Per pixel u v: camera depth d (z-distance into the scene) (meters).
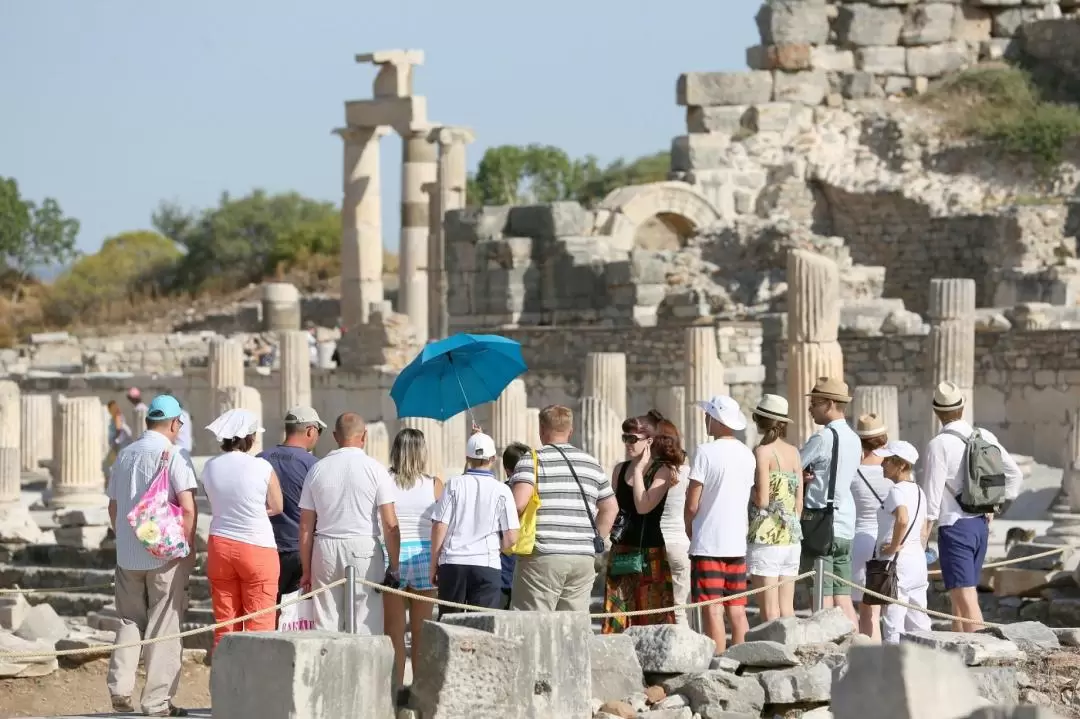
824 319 86.81
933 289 99.62
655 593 51.75
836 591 51.97
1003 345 114.31
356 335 147.25
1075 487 69.00
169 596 47.22
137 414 111.31
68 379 155.38
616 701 43.78
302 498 47.12
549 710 41.84
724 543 49.25
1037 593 62.78
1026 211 139.62
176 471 47.44
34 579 83.00
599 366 101.69
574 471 49.12
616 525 52.09
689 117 161.50
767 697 44.56
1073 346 111.56
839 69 162.50
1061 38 164.50
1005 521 85.50
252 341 179.62
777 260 139.62
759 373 124.75
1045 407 112.81
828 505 51.53
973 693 34.81
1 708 57.00
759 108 157.62
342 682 39.38
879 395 90.00
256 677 39.12
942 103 160.62
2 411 119.94
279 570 50.31
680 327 125.62
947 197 148.88
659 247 154.00
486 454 48.41
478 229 144.25
